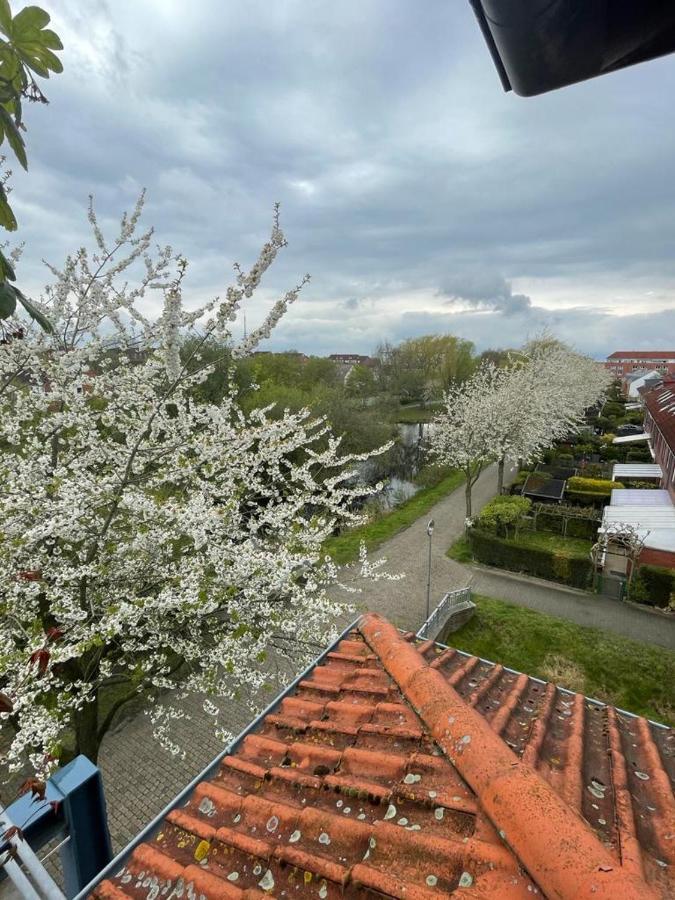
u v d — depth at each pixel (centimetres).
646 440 2978
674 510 1602
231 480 656
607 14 80
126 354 625
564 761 229
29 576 418
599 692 1005
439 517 2008
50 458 520
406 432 3553
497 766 187
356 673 308
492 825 172
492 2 78
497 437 1941
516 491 2278
